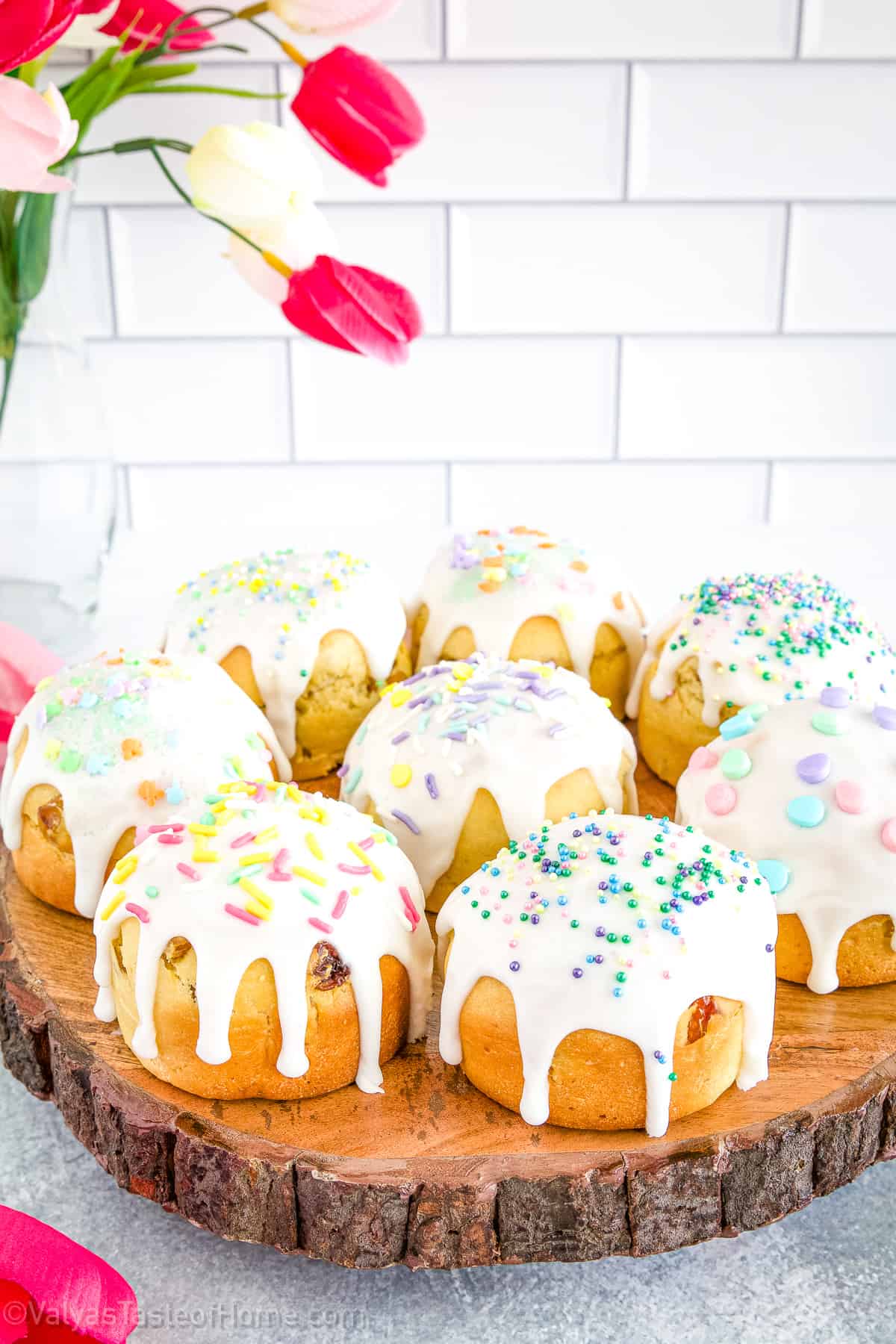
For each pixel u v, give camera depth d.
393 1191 0.44
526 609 0.63
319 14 0.58
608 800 0.55
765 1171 0.45
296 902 0.47
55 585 0.68
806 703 0.53
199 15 0.78
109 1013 0.49
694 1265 0.46
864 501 0.89
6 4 0.49
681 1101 0.46
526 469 0.89
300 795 0.51
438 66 0.80
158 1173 0.46
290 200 0.56
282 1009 0.47
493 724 0.55
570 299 0.85
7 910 0.54
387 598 0.63
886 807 0.50
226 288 0.84
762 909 0.48
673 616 0.63
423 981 0.50
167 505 0.88
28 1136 0.50
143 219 0.82
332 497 0.89
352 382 0.86
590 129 0.81
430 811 0.54
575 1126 0.46
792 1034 0.49
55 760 0.54
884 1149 0.48
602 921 0.47
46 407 0.66
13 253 0.62
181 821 0.50
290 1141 0.46
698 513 0.89
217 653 0.61
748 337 0.86
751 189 0.83
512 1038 0.46
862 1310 0.45
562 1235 0.45
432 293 0.85
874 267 0.85
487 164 0.82
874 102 0.81
